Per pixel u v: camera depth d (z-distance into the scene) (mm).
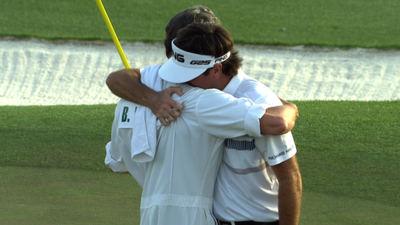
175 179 7988
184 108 7875
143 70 8828
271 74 41969
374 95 38594
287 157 7652
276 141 7602
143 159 8125
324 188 16906
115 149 9078
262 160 7945
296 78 41438
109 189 16328
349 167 18594
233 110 7496
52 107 27156
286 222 7922
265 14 54000
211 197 8094
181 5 55938
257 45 45938
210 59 7785
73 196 15633
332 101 28297
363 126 22656
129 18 51906
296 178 7773
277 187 8242
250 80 8352
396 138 21141
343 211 14898
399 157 19281
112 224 13461
